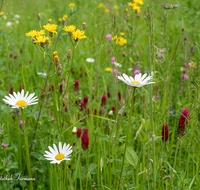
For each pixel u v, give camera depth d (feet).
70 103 3.18
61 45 5.41
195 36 4.42
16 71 4.03
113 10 5.98
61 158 2.35
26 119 3.02
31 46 5.30
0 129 2.75
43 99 2.87
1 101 3.18
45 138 2.87
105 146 3.01
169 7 2.38
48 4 7.39
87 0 6.91
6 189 2.67
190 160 2.87
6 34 3.71
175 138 3.21
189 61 3.68
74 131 2.57
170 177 2.46
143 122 2.62
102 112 3.26
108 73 4.09
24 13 7.14
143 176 2.67
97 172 2.74
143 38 5.30
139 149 3.12
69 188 2.65
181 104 3.12
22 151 2.95
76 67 4.73
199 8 4.66
